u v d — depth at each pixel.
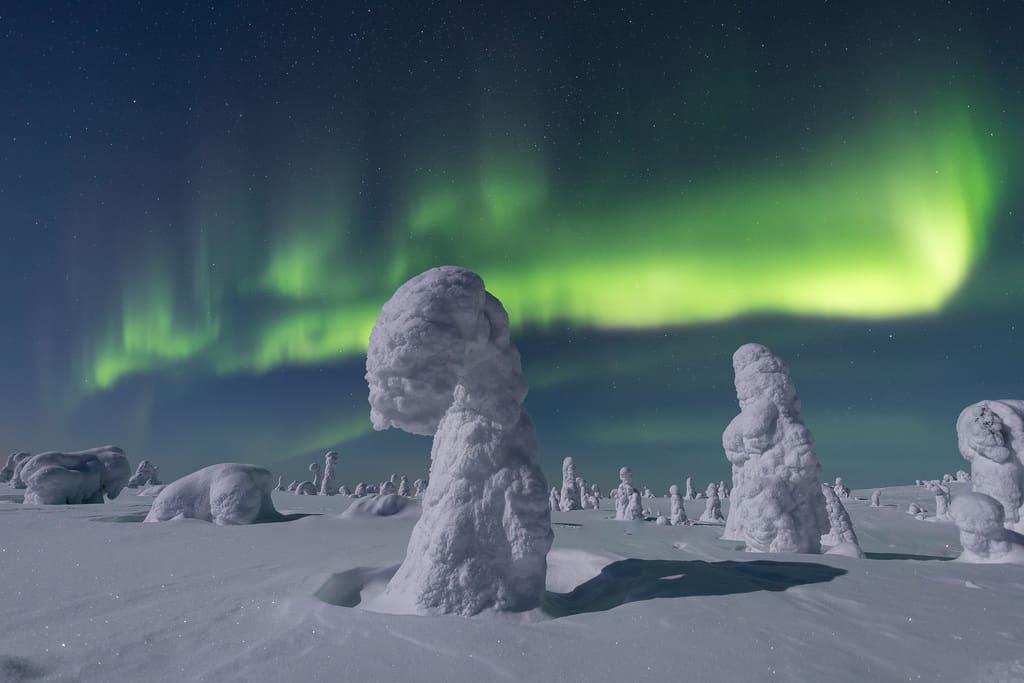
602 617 4.68
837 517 10.45
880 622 4.72
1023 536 8.61
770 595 5.46
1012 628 4.63
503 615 4.70
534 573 5.00
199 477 12.70
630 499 21.41
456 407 5.38
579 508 32.97
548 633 4.25
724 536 10.57
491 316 5.60
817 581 6.30
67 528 10.36
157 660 3.80
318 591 5.53
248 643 4.08
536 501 5.14
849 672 3.66
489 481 5.12
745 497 9.91
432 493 5.21
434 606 4.72
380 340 5.36
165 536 9.62
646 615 4.72
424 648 3.90
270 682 3.40
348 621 4.34
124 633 4.33
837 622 4.68
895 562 7.93
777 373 10.53
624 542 10.05
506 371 5.52
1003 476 11.25
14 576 6.51
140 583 6.16
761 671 3.64
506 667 3.62
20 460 28.78
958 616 4.95
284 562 7.36
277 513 13.88
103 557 7.73
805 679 3.54
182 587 5.91
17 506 16.06
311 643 3.99
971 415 11.70
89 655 3.88
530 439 5.50
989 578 6.80
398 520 12.84
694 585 5.86
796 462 9.89
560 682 3.43
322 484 38.34
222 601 5.22
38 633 4.40
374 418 5.54
